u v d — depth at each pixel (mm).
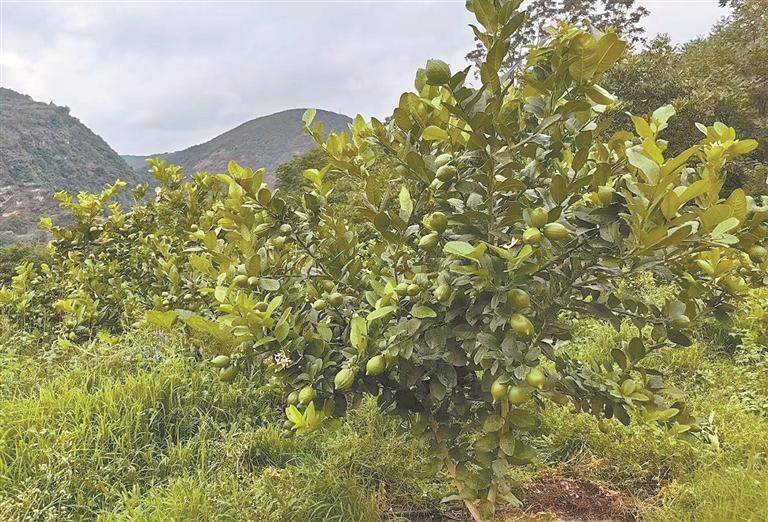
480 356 1667
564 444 3352
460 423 2221
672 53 15602
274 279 2240
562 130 2041
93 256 5516
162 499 2562
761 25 22703
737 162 12422
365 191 2279
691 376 4414
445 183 1970
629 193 1655
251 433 3203
